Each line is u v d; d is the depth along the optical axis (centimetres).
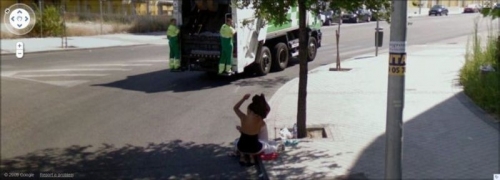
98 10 3866
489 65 1123
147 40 2962
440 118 873
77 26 3253
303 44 784
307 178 605
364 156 686
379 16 746
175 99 1173
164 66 1775
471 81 1088
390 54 489
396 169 503
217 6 1457
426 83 1244
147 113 1030
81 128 909
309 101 1080
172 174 658
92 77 1512
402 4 473
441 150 693
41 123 948
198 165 694
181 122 950
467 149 696
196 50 1411
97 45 2623
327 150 719
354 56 2030
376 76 1422
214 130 888
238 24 1349
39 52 2294
